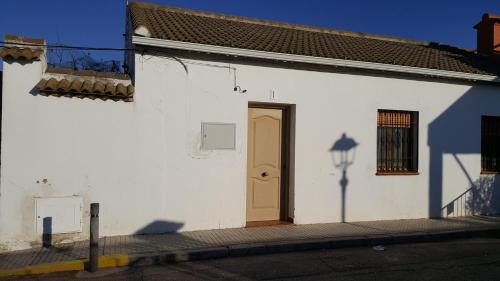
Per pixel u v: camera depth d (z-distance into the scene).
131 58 7.73
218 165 7.71
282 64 8.19
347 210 8.73
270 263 6.10
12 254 6.15
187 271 5.68
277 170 8.55
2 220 6.38
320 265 6.02
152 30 7.57
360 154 8.85
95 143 6.91
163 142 7.34
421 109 9.43
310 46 9.33
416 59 10.09
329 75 8.59
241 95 7.89
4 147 6.43
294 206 8.30
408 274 5.63
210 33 8.67
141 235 7.16
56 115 6.68
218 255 6.36
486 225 8.66
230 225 7.83
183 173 7.47
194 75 7.57
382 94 9.05
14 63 6.48
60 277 5.41
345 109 8.73
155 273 5.59
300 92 8.34
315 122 8.46
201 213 7.61
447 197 9.65
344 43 11.03
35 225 6.53
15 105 6.48
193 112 7.55
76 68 8.48
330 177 8.59
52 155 6.66
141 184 7.20
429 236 7.75
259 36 9.56
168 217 7.38
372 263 6.15
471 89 9.93
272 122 8.50
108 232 7.02
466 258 6.50
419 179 9.40
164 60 7.37
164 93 7.36
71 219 6.73
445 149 9.65
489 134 10.36
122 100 7.05
